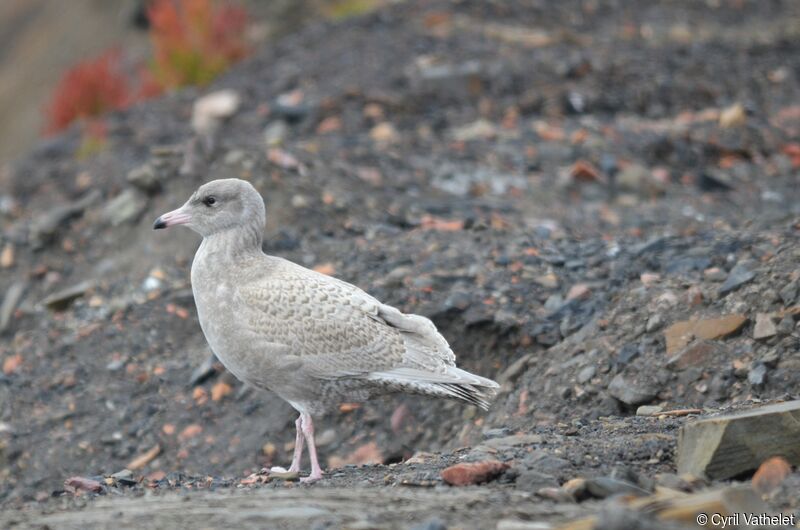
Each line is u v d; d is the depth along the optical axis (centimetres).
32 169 2127
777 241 1277
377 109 2088
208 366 1313
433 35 2470
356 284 1371
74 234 1669
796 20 2922
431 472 891
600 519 639
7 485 1234
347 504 786
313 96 2183
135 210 1647
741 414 846
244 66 2525
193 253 1548
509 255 1403
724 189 1845
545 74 2258
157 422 1273
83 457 1249
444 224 1547
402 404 1222
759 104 2258
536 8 2750
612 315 1211
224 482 970
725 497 705
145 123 2262
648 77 2298
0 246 1692
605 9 2844
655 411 1057
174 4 2852
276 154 1670
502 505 763
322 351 972
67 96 2603
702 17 2883
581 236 1535
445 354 987
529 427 1089
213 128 2142
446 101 2142
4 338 1527
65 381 1364
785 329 1082
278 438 1219
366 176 1722
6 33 4662
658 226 1599
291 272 1009
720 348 1100
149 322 1429
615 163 1850
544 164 1866
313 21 2933
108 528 740
